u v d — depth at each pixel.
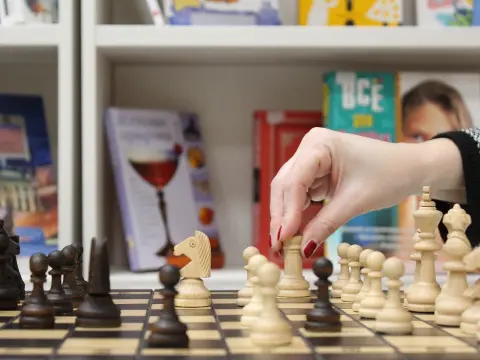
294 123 2.03
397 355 0.82
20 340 0.91
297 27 1.80
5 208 1.94
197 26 1.81
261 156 2.01
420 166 1.37
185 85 2.14
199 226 2.00
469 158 1.39
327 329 0.98
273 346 0.88
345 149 1.34
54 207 1.98
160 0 1.92
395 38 1.80
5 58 2.03
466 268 1.04
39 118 2.05
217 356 0.82
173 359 0.80
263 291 0.91
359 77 1.89
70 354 0.82
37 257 1.02
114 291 1.42
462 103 1.91
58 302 1.13
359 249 1.33
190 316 1.12
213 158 2.14
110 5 2.09
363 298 1.16
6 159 1.98
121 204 1.89
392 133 1.89
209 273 1.26
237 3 1.86
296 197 1.31
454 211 1.10
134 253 1.86
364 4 1.88
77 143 1.85
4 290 1.17
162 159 1.97
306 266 1.93
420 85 1.90
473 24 1.89
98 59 1.84
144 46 1.80
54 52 1.92
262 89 2.14
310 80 2.14
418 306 1.17
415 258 1.25
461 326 1.00
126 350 0.85
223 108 2.14
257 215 2.00
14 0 1.83
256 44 1.80
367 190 1.33
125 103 2.13
